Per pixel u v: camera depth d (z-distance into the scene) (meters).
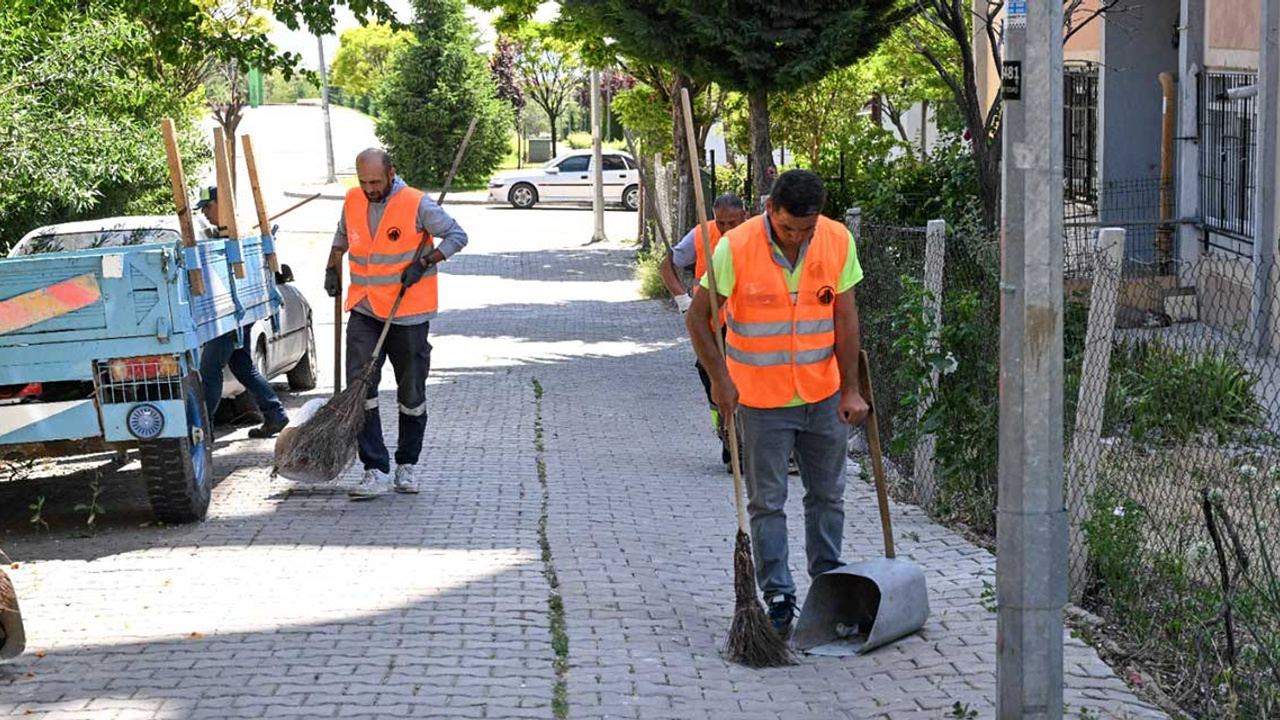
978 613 6.71
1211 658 6.03
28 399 8.62
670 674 5.98
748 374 6.39
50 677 5.94
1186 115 16.48
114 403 8.48
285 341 14.04
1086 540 7.02
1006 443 4.85
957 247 9.53
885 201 17.05
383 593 7.16
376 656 6.15
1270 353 9.39
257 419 13.17
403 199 9.34
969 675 5.85
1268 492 7.56
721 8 14.99
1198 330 9.54
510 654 6.18
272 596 7.15
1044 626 4.87
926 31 20.83
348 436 9.20
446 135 55.34
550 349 18.47
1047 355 4.78
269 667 6.02
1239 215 15.29
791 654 6.20
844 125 22.81
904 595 6.30
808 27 15.22
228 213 10.15
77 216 15.34
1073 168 20.11
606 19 15.68
